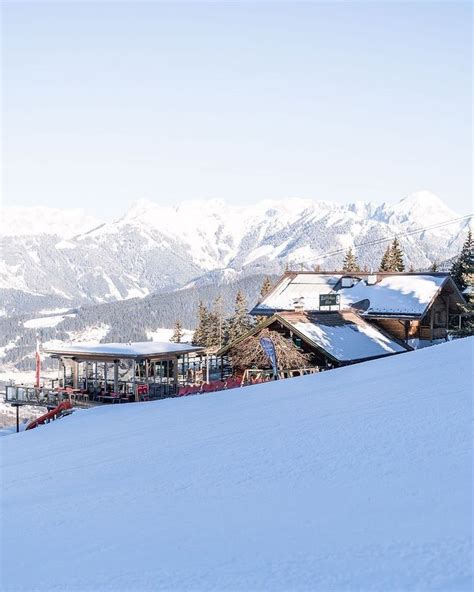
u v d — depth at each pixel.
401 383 14.87
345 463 8.95
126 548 6.88
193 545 6.61
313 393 16.38
